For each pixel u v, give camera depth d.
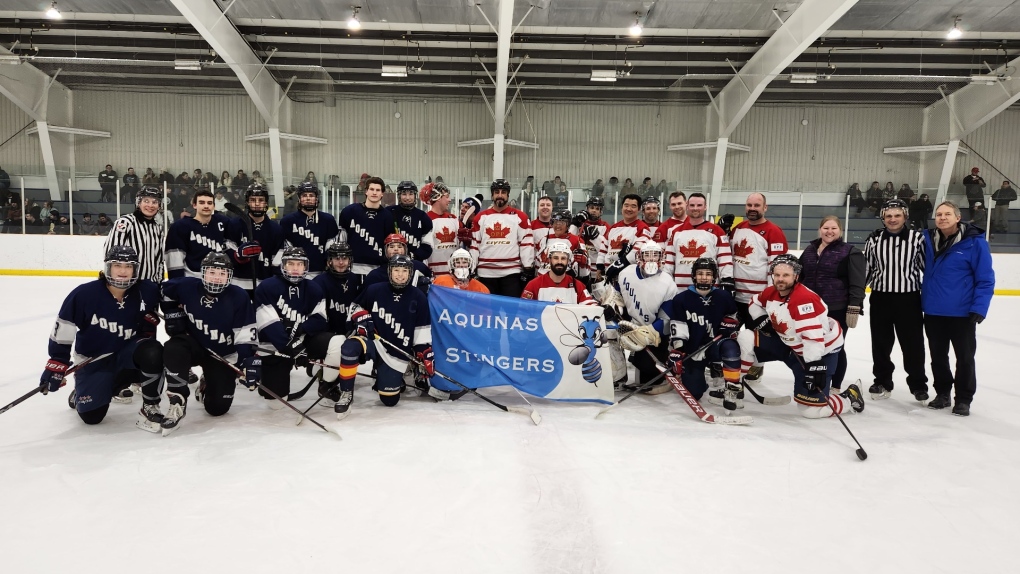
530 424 4.39
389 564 2.53
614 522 2.93
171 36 17.23
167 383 4.10
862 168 20.80
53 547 2.63
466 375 5.02
